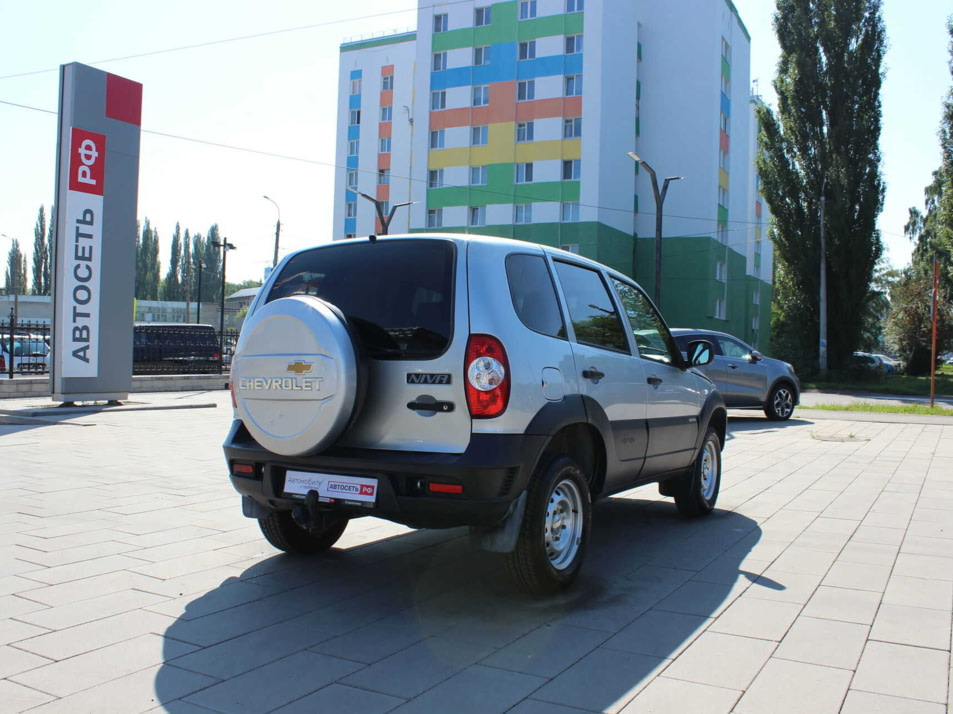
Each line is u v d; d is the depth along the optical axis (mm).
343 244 4445
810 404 21422
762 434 13172
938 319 41531
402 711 2898
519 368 3865
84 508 6316
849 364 34250
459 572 4746
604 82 39906
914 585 4547
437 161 43344
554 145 40344
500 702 2980
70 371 14453
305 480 4020
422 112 43750
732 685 3156
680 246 43656
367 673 3242
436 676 3217
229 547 5238
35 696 2986
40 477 7660
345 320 3943
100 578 4508
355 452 3910
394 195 53656
